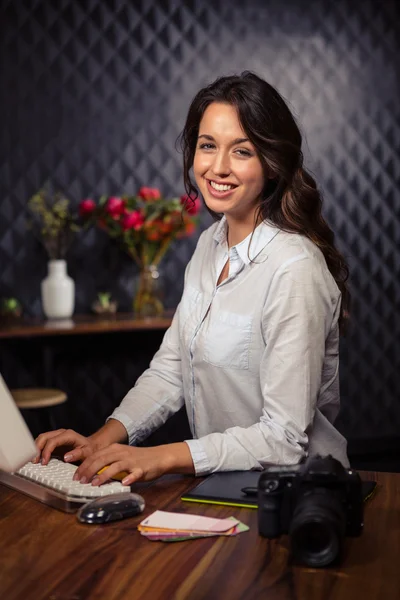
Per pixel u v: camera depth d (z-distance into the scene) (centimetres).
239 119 181
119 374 441
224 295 190
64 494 153
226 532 135
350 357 480
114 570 123
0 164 418
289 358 172
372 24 473
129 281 441
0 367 422
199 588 117
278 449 168
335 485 132
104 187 434
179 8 438
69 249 430
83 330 375
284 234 185
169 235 416
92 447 181
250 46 452
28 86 420
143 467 159
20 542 135
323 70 466
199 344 193
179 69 441
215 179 185
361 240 478
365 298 479
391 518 142
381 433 484
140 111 437
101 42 429
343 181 472
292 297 175
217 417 196
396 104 478
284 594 114
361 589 115
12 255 421
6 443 129
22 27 417
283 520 133
